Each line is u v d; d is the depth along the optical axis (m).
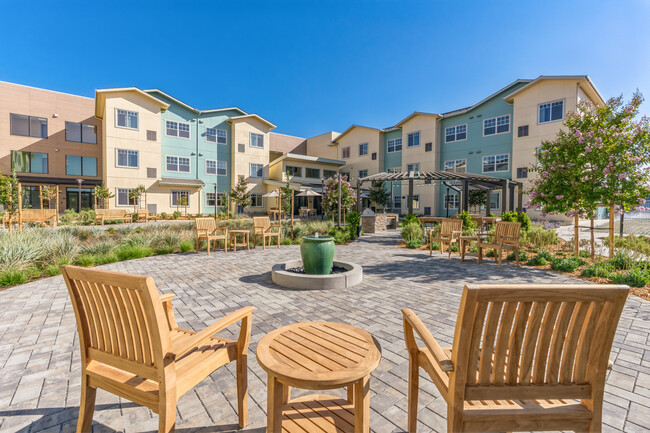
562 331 1.51
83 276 1.79
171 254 9.39
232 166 30.94
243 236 10.36
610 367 1.59
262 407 2.35
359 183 18.39
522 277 6.37
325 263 5.93
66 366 2.93
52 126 26.17
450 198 27.73
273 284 5.88
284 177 29.73
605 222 21.17
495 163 25.14
